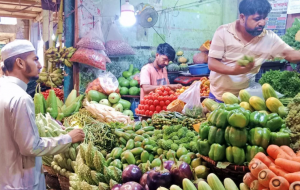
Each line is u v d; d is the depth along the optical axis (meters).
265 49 3.17
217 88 3.39
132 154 2.10
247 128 1.65
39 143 2.07
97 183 1.95
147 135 2.44
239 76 3.21
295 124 1.64
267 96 1.99
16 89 2.07
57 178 2.76
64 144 2.22
